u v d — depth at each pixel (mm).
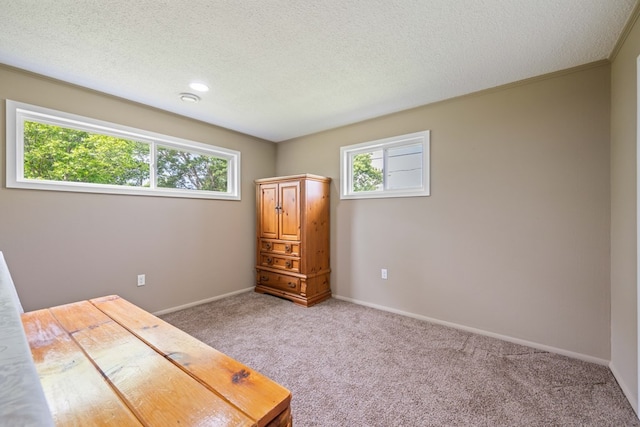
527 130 2350
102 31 1740
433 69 2191
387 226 3184
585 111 2119
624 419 1520
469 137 2635
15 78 2178
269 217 3773
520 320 2373
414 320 2891
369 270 3324
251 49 1935
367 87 2500
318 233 3541
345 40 1831
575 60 2047
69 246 2445
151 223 2969
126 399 756
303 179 3400
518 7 1532
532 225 2326
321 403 1643
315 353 2215
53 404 729
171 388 806
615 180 1925
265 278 3805
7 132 2148
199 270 3379
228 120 3371
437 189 2820
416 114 2965
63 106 2395
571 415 1549
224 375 873
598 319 2064
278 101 2811
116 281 2717
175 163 3254
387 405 1629
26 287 2238
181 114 3176
